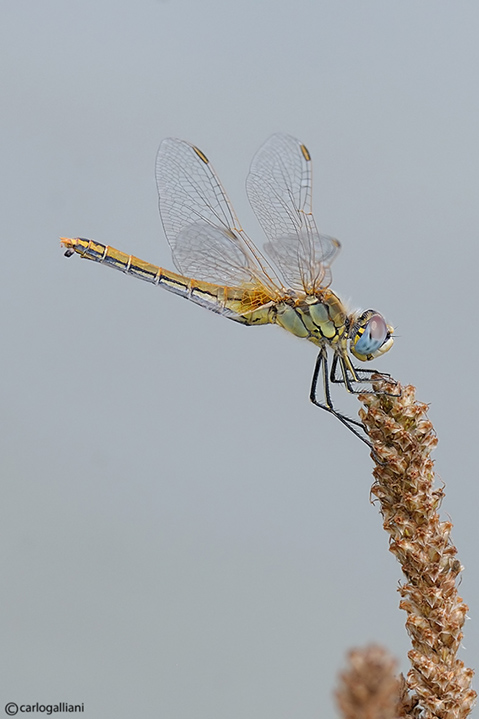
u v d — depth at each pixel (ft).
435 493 2.81
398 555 2.81
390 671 1.44
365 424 2.82
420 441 2.81
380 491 2.81
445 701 2.80
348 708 1.43
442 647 2.80
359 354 2.91
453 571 2.81
